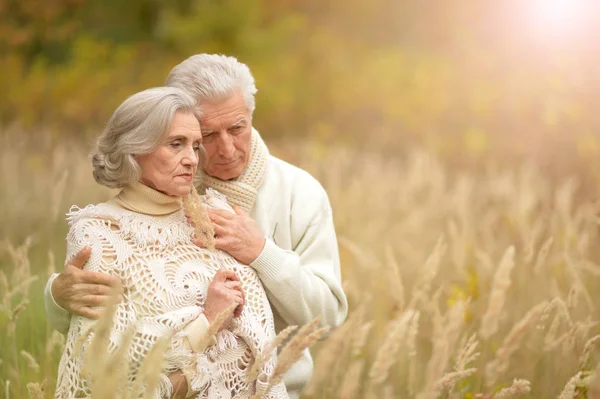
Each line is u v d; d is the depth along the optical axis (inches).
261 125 513.7
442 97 440.5
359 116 492.7
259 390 106.0
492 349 161.2
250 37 581.6
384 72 520.4
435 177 280.5
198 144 110.0
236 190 120.6
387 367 121.1
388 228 266.2
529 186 235.6
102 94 510.9
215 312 103.7
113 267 104.0
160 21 622.2
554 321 136.7
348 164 365.1
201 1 610.5
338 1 680.4
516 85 400.2
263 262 112.8
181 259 107.6
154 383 88.0
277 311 119.6
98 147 107.4
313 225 125.4
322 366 137.2
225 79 114.3
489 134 381.7
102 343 85.7
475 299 172.6
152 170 106.4
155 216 109.1
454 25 602.2
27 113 487.2
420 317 170.9
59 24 603.8
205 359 102.9
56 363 152.1
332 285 121.2
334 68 546.3
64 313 107.6
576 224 197.6
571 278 176.9
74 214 108.7
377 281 195.3
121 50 577.6
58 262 228.1
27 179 315.0
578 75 376.8
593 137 322.0
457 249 185.9
